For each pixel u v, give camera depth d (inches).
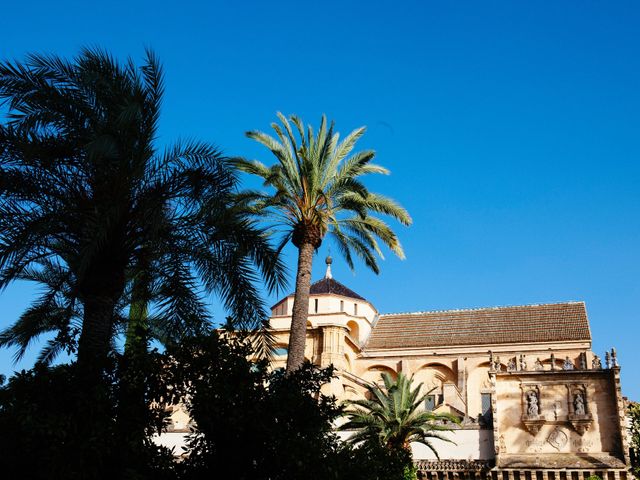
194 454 785.6
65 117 828.0
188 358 785.6
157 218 811.4
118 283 835.4
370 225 1480.1
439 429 1873.8
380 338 2967.5
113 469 721.6
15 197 813.2
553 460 2121.1
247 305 907.4
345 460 794.8
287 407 774.5
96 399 716.7
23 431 692.7
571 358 2650.1
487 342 2785.4
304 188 1405.0
